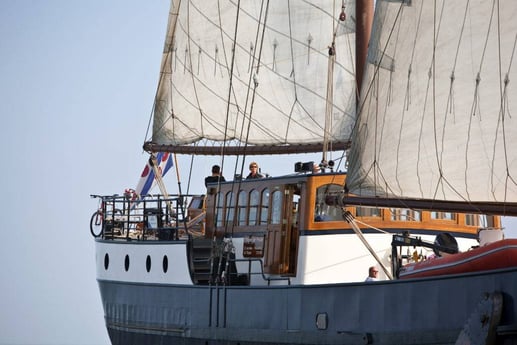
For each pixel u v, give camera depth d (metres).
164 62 105.62
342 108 92.81
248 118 99.19
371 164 64.50
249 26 99.19
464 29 61.44
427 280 61.50
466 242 76.38
